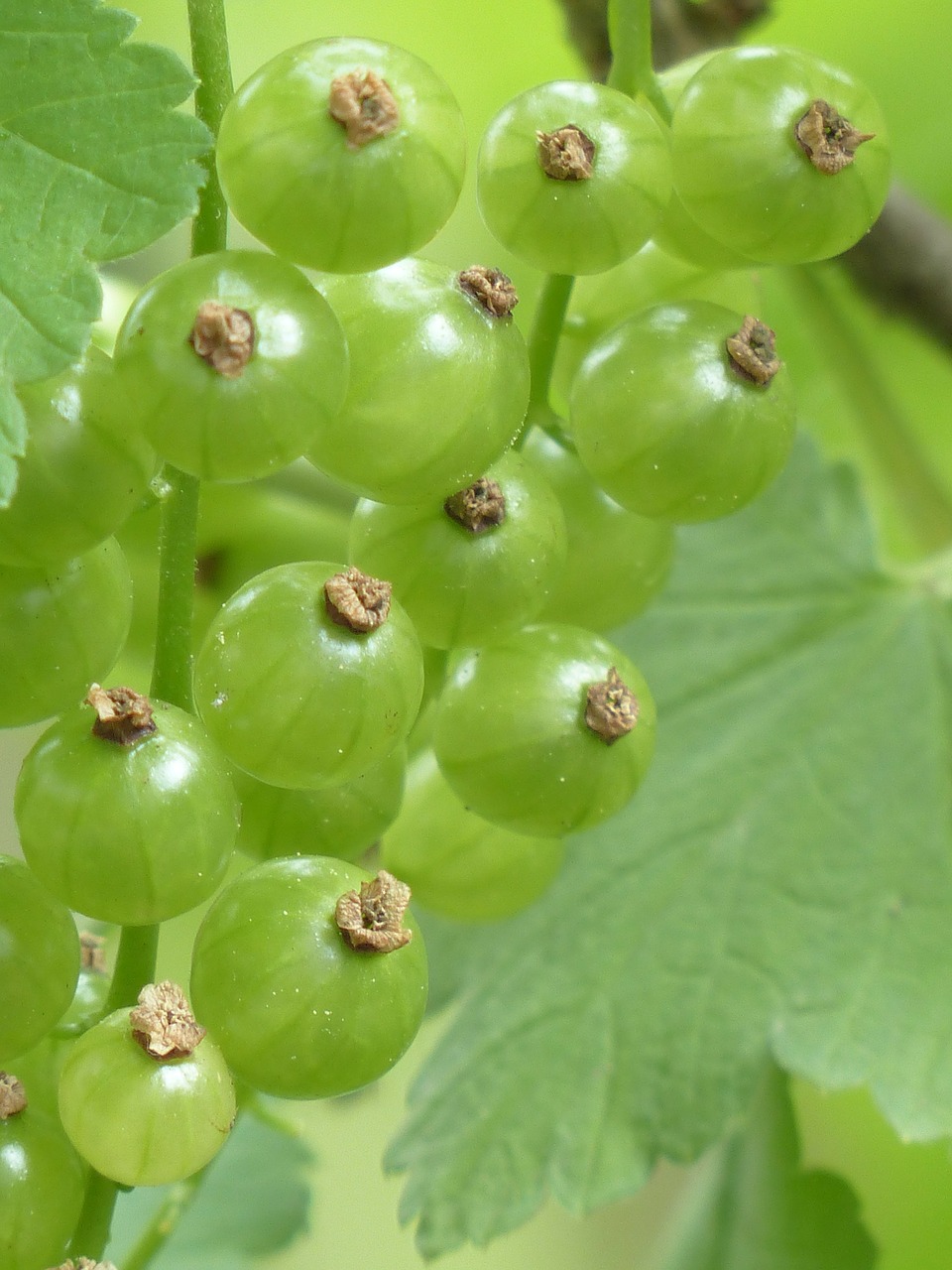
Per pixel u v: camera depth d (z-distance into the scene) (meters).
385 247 0.15
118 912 0.15
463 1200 0.18
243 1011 0.15
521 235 0.16
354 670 0.15
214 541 0.19
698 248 0.16
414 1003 0.15
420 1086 0.19
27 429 0.15
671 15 0.19
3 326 0.15
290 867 0.15
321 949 0.15
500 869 0.17
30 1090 0.16
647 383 0.16
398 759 0.16
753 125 0.16
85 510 0.15
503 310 0.15
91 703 0.15
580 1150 0.19
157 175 0.15
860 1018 0.19
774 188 0.16
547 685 0.16
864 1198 0.19
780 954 0.19
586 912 0.19
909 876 0.19
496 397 0.15
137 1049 0.15
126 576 0.16
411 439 0.15
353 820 0.16
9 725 0.16
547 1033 0.19
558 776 0.16
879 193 0.16
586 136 0.15
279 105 0.15
